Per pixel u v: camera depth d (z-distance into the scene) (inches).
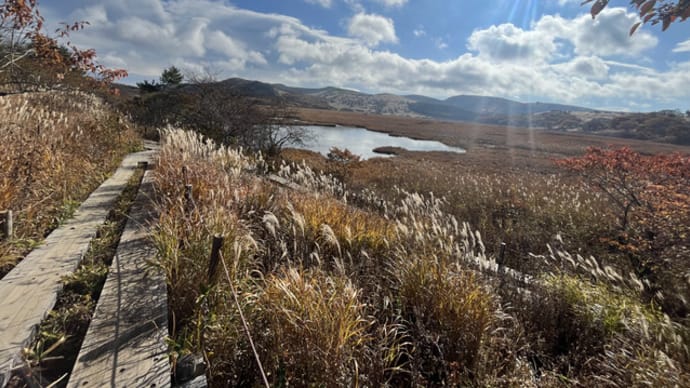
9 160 149.9
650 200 229.0
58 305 90.4
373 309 114.6
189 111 623.5
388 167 656.4
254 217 173.9
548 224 287.6
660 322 121.3
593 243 241.9
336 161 488.1
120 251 121.9
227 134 544.7
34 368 68.4
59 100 354.3
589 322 128.0
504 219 302.2
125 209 170.2
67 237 127.9
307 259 136.5
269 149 563.8
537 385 96.1
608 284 162.9
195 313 87.1
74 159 214.4
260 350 86.1
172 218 127.3
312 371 81.1
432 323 111.8
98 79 204.7
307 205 183.5
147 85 929.5
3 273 102.0
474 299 110.9
